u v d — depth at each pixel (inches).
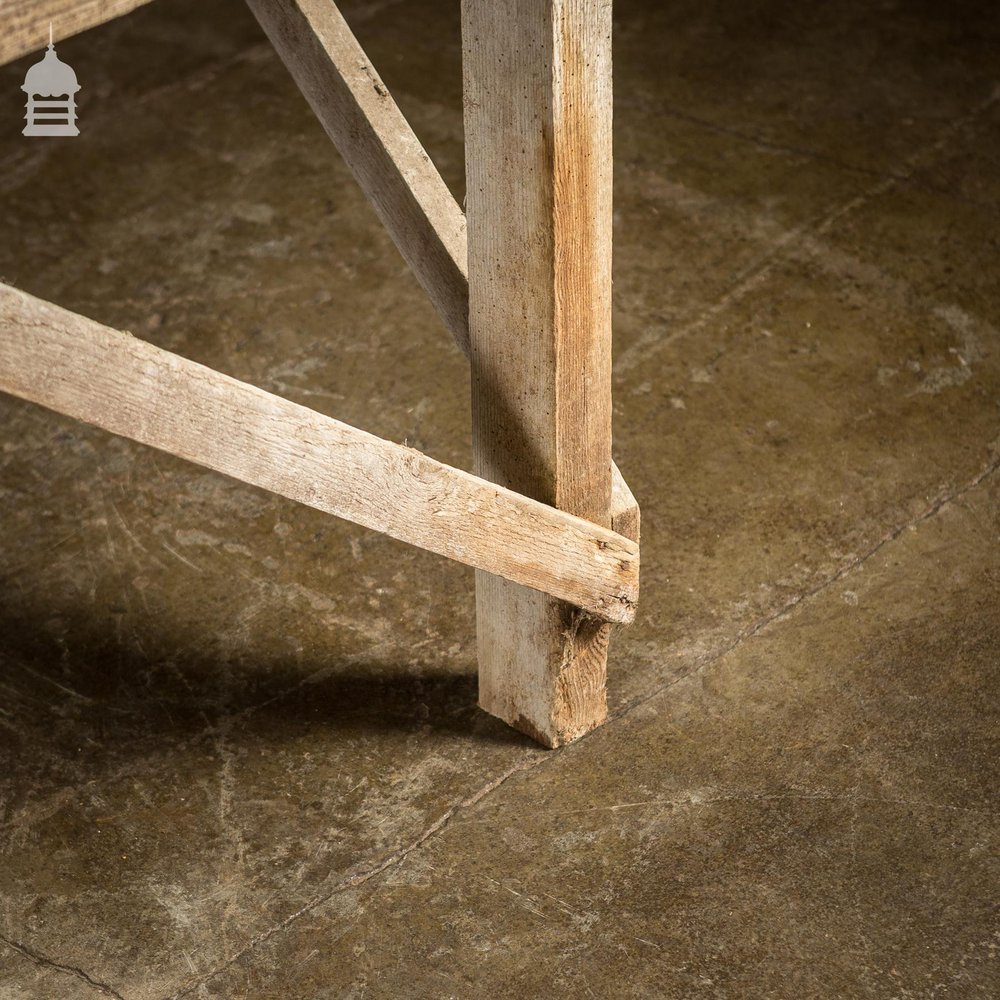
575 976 105.9
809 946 107.2
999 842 114.3
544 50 92.2
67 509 152.5
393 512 100.6
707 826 116.8
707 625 135.7
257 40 237.1
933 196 193.0
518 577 108.4
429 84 221.8
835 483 151.0
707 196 195.9
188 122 216.8
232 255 189.6
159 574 144.1
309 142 211.8
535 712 123.2
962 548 142.7
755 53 226.2
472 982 106.0
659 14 237.8
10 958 108.8
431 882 113.4
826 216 190.7
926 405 160.4
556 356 103.3
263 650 135.5
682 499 150.0
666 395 163.8
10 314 81.6
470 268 106.0
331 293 182.5
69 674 133.5
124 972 107.7
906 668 130.2
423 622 137.9
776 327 172.9
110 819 119.4
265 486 94.8
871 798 118.5
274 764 124.0
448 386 167.3
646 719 126.5
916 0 237.0
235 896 113.0
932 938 107.4
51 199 200.7
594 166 98.1
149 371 87.4
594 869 113.8
